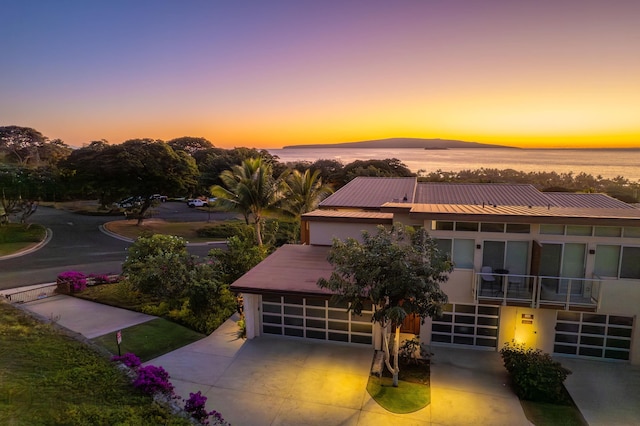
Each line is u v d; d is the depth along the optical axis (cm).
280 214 2920
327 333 1508
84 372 964
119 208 4622
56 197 3778
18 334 1140
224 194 2862
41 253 2855
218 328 1630
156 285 1762
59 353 1053
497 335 1468
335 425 1035
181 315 1681
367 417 1070
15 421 728
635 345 1371
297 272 1606
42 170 3897
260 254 2072
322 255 1828
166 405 894
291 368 1314
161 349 1412
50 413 775
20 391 834
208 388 1182
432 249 1158
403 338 1552
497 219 1367
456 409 1119
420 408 1117
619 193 4362
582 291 1381
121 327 1570
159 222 4191
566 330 1429
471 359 1415
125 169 3719
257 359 1370
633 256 1338
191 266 1864
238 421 1034
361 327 1470
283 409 1092
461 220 1395
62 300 1903
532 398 1173
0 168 3653
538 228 1382
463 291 1443
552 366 1230
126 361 1052
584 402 1174
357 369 1317
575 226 1364
